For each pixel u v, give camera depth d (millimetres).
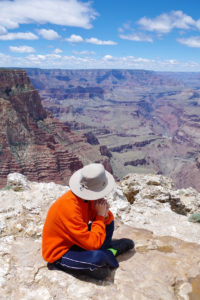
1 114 127625
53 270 4188
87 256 3914
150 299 3795
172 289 4039
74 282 3992
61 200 3967
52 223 3990
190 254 5031
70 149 167500
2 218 5871
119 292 3885
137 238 5707
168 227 6965
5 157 117125
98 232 3980
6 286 3814
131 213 7789
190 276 4324
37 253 4652
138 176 11539
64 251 4023
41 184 8461
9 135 124438
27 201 6988
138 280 4176
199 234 6559
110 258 4316
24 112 148750
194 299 3850
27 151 125938
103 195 3818
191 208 10930
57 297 3713
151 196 9523
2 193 7449
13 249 4734
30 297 3688
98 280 4102
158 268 4512
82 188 3846
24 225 5680
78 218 3855
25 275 4055
